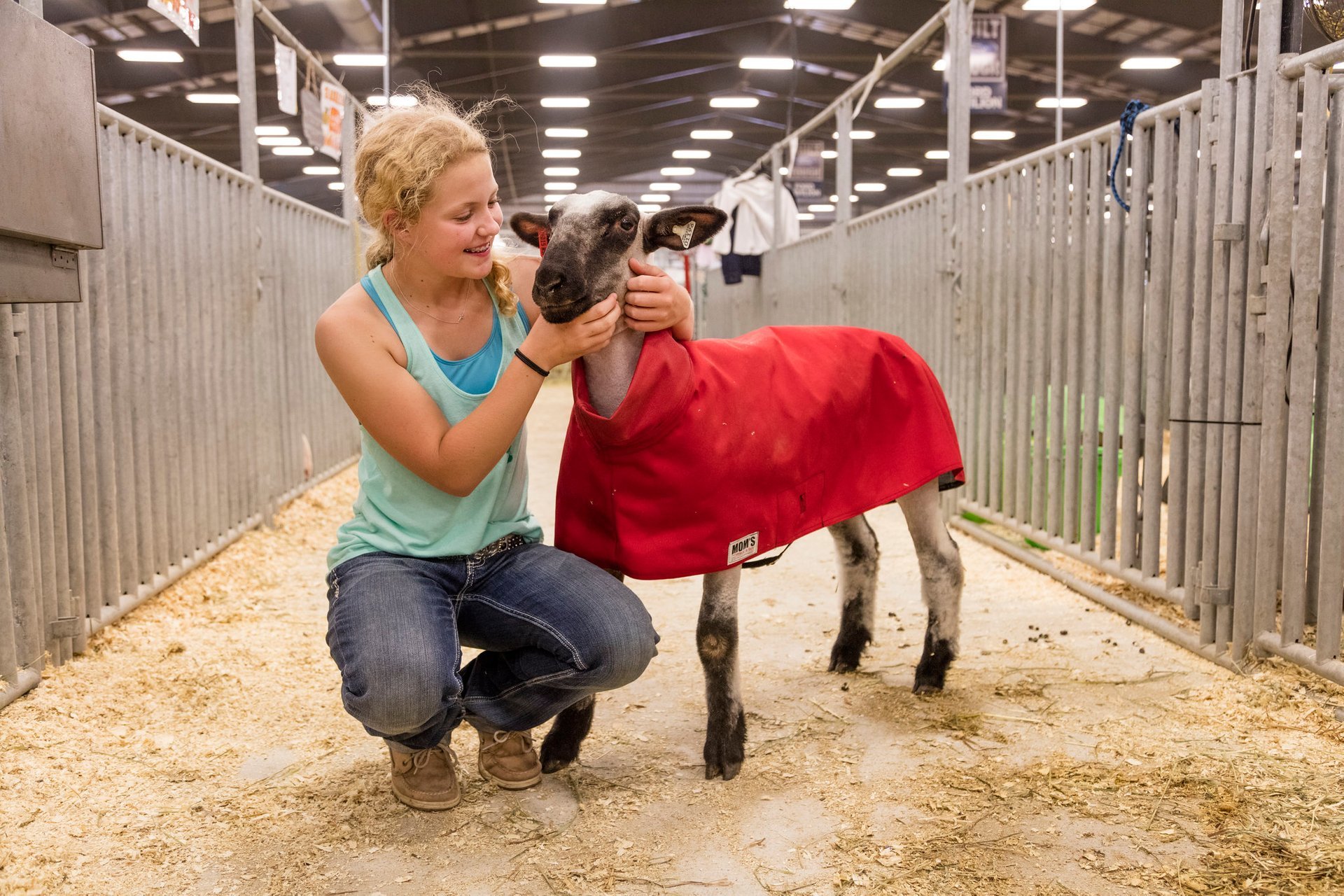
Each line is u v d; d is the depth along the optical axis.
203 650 3.22
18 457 2.76
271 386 5.22
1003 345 4.80
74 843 2.00
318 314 6.70
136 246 3.61
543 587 2.02
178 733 2.56
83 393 3.17
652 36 10.64
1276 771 2.23
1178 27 9.55
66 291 2.24
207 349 4.38
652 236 2.12
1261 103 2.77
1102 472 3.84
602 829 2.06
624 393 2.10
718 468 2.12
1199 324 3.11
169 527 3.97
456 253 1.86
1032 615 3.54
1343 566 2.65
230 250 4.75
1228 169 2.94
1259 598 2.86
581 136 15.84
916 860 1.91
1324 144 2.60
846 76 12.64
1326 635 2.65
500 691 2.09
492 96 12.70
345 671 1.88
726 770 2.27
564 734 2.33
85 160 2.22
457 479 1.90
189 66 10.57
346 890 1.84
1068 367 4.07
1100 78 11.55
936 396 2.66
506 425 1.87
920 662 2.79
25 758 2.36
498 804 2.17
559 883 1.86
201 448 4.29
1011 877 1.84
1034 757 2.36
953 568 2.73
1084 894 1.79
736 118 15.73
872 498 2.51
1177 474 3.32
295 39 5.64
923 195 5.59
